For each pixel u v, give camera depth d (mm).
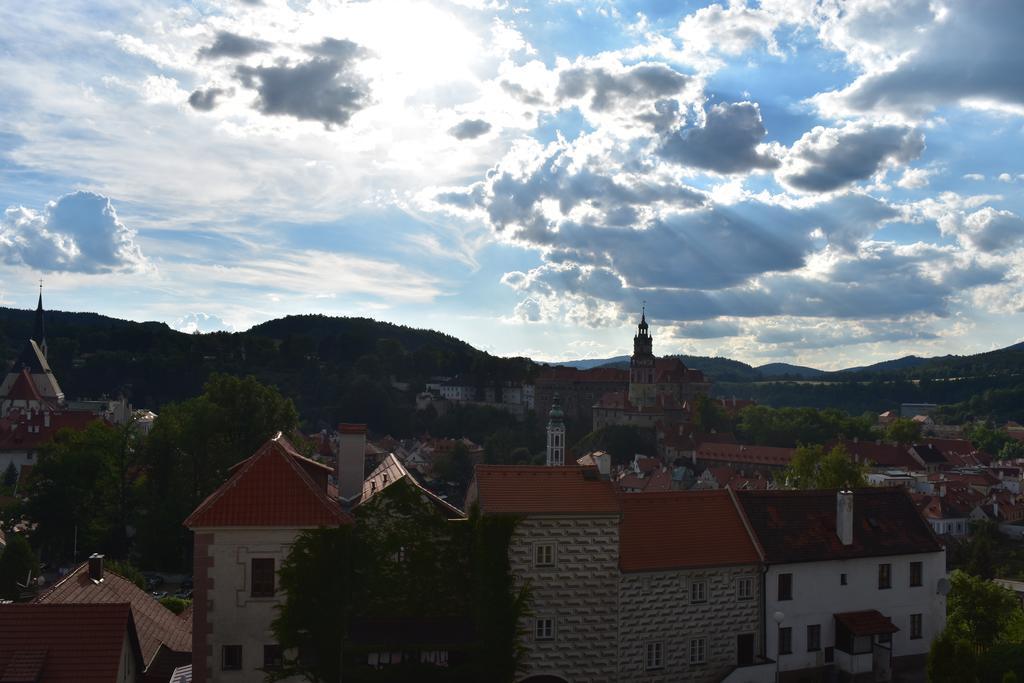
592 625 52031
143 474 128500
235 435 117812
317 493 45969
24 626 39094
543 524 51375
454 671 47844
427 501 49250
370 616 47812
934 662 44312
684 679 54312
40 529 113438
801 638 57312
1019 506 198125
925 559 61344
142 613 50781
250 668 44406
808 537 58750
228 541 44500
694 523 57594
